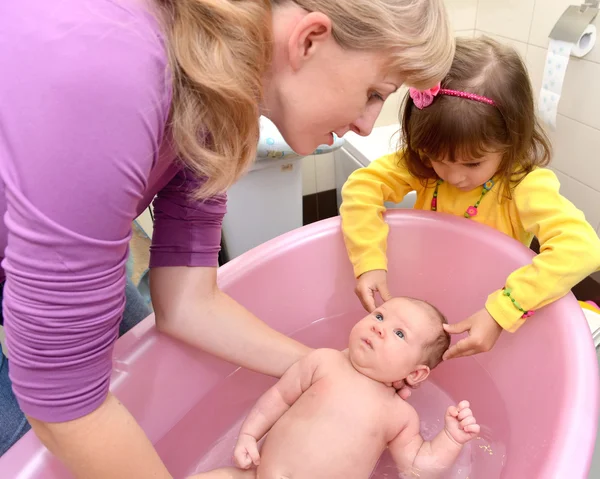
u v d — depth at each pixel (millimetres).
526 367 916
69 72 386
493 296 927
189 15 451
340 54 522
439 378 1132
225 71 467
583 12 1416
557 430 680
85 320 439
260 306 1100
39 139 386
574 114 1601
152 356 887
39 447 701
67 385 459
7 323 434
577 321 837
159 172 559
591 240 867
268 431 932
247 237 1628
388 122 1926
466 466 957
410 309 964
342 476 842
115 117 398
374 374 929
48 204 394
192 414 982
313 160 1986
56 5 409
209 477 834
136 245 1378
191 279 806
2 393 763
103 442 495
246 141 548
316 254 1139
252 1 471
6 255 418
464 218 1075
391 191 1146
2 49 403
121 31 408
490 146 939
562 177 1724
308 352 955
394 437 921
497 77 926
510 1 1703
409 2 529
